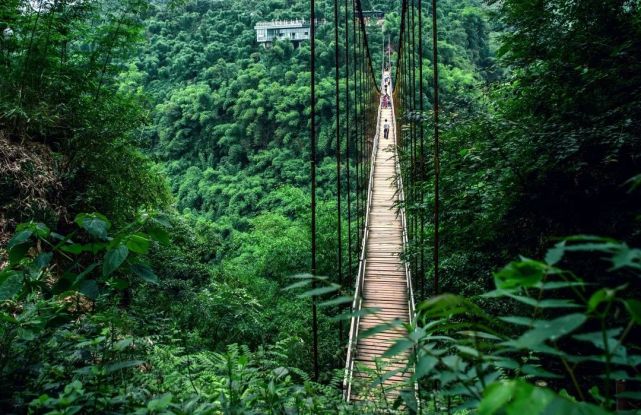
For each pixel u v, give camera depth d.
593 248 0.56
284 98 36.38
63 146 5.31
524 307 3.27
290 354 4.33
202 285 8.38
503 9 4.56
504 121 3.88
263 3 54.09
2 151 4.20
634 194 3.17
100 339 1.37
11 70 5.17
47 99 5.28
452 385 0.84
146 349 2.00
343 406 1.83
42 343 1.45
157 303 6.24
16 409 1.18
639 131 3.04
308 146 33.72
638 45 3.45
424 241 6.00
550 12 4.16
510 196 3.72
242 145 37.47
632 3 3.68
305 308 9.84
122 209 5.64
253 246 14.77
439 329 0.79
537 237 3.76
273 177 33.00
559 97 3.86
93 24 6.14
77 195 5.05
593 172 3.28
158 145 41.16
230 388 1.47
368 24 49.22
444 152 5.30
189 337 6.15
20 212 4.11
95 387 1.29
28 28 5.30
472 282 4.72
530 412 0.45
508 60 4.49
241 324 7.68
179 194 34.97
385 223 10.95
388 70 41.38
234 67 43.78
